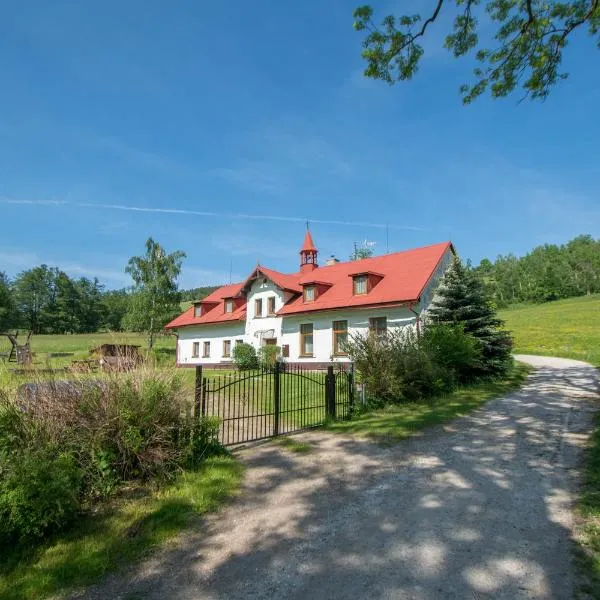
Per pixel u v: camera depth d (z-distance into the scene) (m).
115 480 6.13
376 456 7.79
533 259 118.31
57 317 88.00
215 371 27.80
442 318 20.08
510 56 11.28
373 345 13.74
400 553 4.38
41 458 5.12
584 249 109.69
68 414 6.21
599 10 9.95
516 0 10.80
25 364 7.61
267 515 5.45
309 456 7.90
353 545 4.59
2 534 4.73
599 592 3.60
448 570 4.04
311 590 3.82
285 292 29.52
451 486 6.19
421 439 8.88
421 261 26.33
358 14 10.05
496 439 8.69
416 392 13.29
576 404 12.13
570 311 65.25
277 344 29.38
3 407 5.74
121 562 4.43
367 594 3.72
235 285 39.09
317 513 5.45
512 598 3.58
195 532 5.05
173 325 38.75
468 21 10.95
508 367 19.78
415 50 10.49
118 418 6.36
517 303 104.25
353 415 11.55
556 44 10.94
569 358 30.84
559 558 4.17
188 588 3.95
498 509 5.35
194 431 7.39
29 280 87.75
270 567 4.25
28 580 4.09
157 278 44.25
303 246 36.53
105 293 97.44
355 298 25.48
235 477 6.71
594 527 4.74
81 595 3.89
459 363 16.55
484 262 132.00
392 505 5.59
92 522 5.27
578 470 6.66
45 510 4.79
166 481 6.45
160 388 6.93
